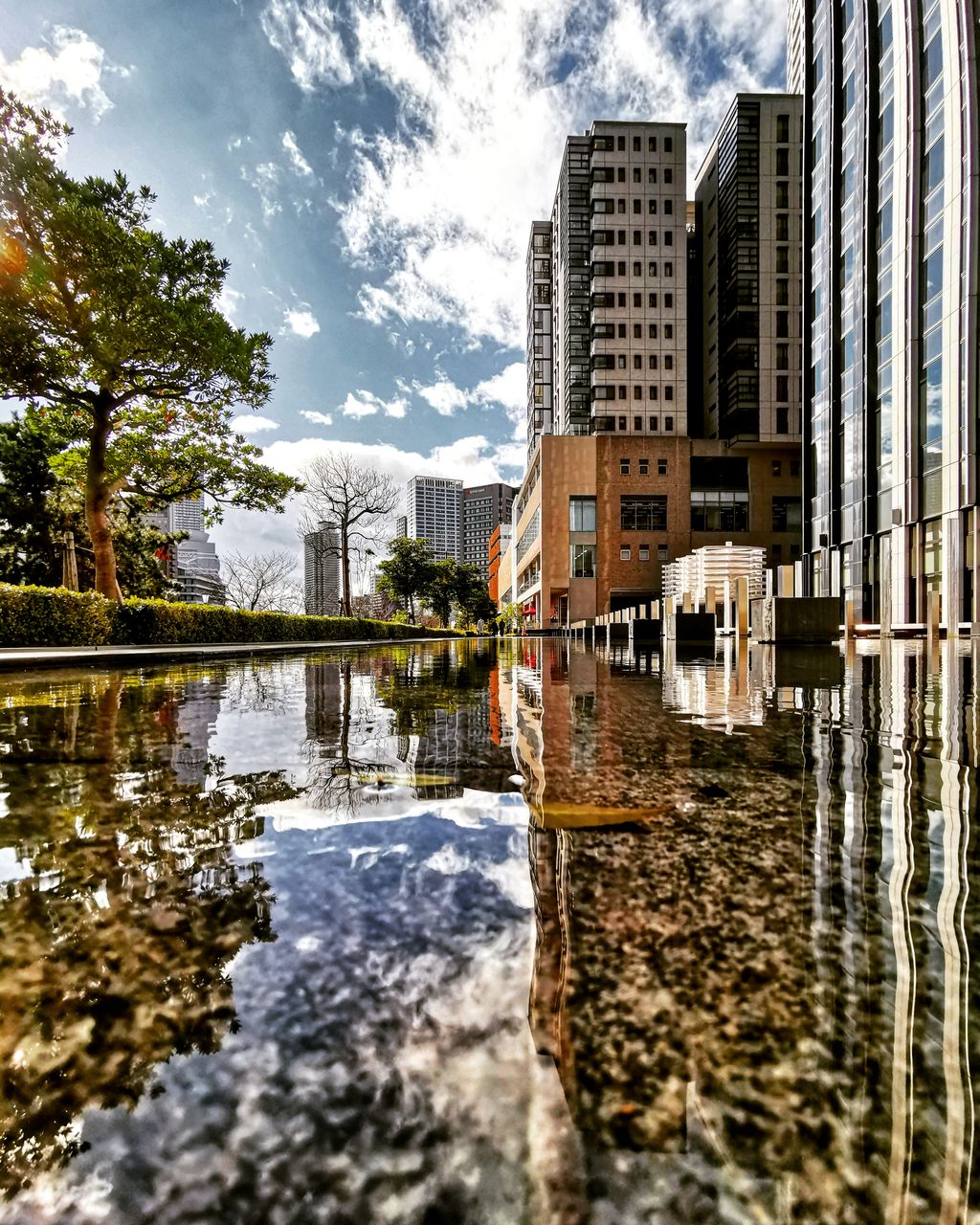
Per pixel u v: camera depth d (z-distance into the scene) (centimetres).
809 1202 42
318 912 80
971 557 1491
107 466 1596
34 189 1141
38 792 145
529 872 94
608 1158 44
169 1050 54
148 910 81
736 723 249
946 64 1585
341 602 3244
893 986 63
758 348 3900
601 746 201
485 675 597
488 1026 57
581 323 4356
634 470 4038
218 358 1394
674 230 4044
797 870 94
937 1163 44
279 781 157
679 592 1304
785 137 3872
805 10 2430
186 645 1500
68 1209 41
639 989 63
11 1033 56
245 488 1869
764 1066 52
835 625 855
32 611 1058
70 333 1285
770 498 4078
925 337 1681
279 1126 47
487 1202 42
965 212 1514
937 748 192
